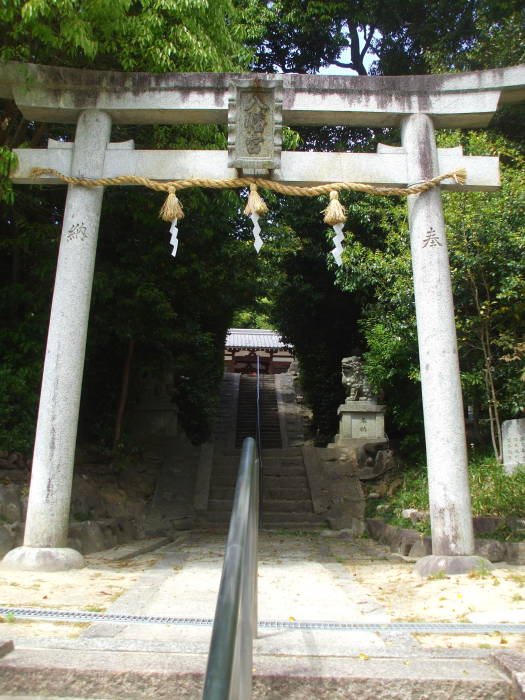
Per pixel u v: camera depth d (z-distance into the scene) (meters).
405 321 8.89
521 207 7.97
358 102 6.05
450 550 5.13
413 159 5.96
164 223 8.75
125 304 8.82
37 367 7.54
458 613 3.64
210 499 10.12
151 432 12.33
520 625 3.27
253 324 31.61
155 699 2.47
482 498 6.34
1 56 6.29
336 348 14.46
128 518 8.13
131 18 6.36
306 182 6.05
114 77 6.06
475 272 8.21
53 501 5.30
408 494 8.38
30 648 2.77
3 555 5.41
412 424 9.81
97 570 5.14
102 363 10.51
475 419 8.84
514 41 9.69
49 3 5.56
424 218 5.84
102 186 5.97
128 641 2.89
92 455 9.73
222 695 1.14
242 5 10.41
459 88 6.03
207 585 4.53
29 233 7.85
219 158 6.06
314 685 2.46
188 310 10.61
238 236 11.20
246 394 18.62
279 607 3.84
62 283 5.71
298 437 15.16
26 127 8.35
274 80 5.98
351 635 3.09
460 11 12.84
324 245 12.88
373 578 4.98
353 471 10.70
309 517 9.41
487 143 8.88
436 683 2.46
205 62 6.74
